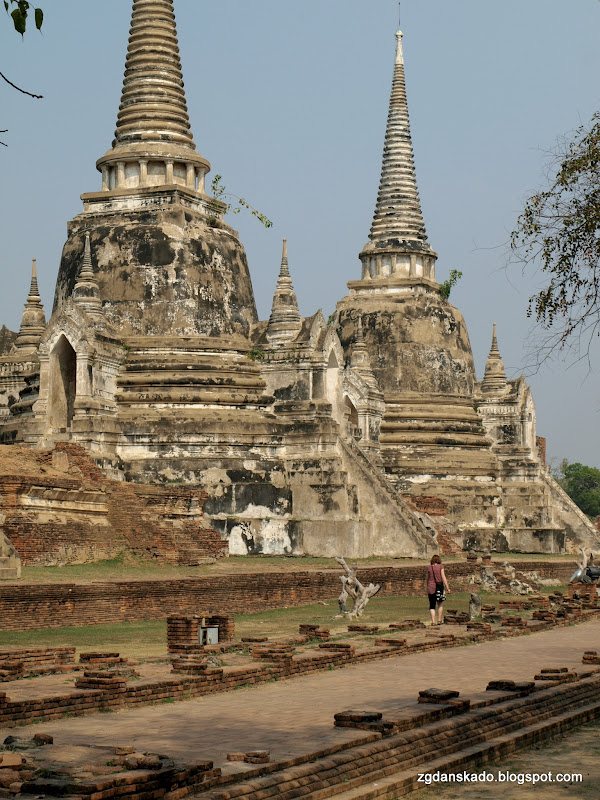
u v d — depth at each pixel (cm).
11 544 3028
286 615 3206
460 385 6419
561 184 2117
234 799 1241
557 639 2794
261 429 4716
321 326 4950
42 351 4594
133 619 2922
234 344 4900
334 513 4653
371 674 2103
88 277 4747
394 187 6712
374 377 6009
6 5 1166
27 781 1198
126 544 3712
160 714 1655
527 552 6162
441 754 1543
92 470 3822
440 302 6512
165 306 4831
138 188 5025
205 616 2459
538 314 2123
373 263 6612
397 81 6856
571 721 1845
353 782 1375
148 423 4584
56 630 2647
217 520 4484
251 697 1820
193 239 4925
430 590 2973
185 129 5231
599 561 5700
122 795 1191
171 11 5362
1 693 1547
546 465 7369
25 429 4569
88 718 1619
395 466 6134
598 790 1452
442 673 2119
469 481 6191
